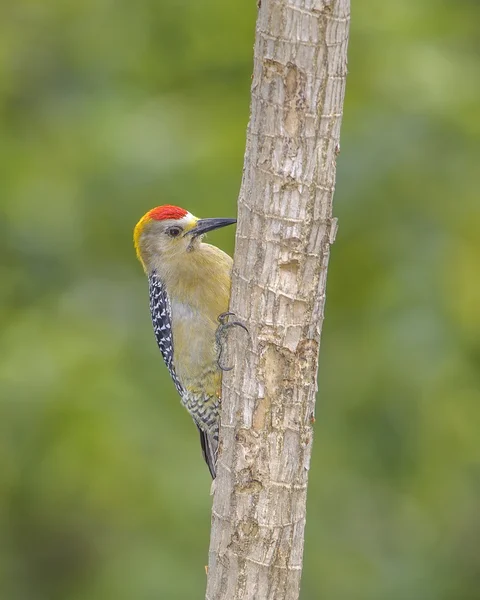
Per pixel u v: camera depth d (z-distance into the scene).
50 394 14.40
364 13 15.38
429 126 14.73
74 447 14.16
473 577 15.50
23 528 15.45
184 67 16.62
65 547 15.50
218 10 16.06
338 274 15.24
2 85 16.59
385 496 15.12
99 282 15.94
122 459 14.16
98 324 15.44
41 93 16.80
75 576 15.45
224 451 8.02
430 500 15.19
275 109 7.39
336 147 7.50
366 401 14.86
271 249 7.61
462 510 15.70
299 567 8.06
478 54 16.44
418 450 14.90
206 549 14.25
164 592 14.00
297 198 7.50
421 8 15.75
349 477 15.03
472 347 14.73
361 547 14.94
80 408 14.26
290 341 7.71
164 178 14.84
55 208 15.41
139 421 14.48
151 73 16.69
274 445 7.84
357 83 15.15
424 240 14.77
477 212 14.79
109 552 14.77
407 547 15.16
